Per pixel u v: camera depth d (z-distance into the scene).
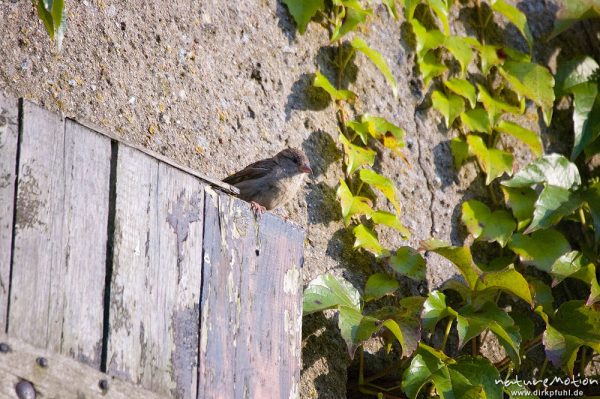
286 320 7.38
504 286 9.38
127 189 6.29
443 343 9.46
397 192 10.27
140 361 6.12
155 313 6.29
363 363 9.34
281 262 7.45
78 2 8.66
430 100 10.89
